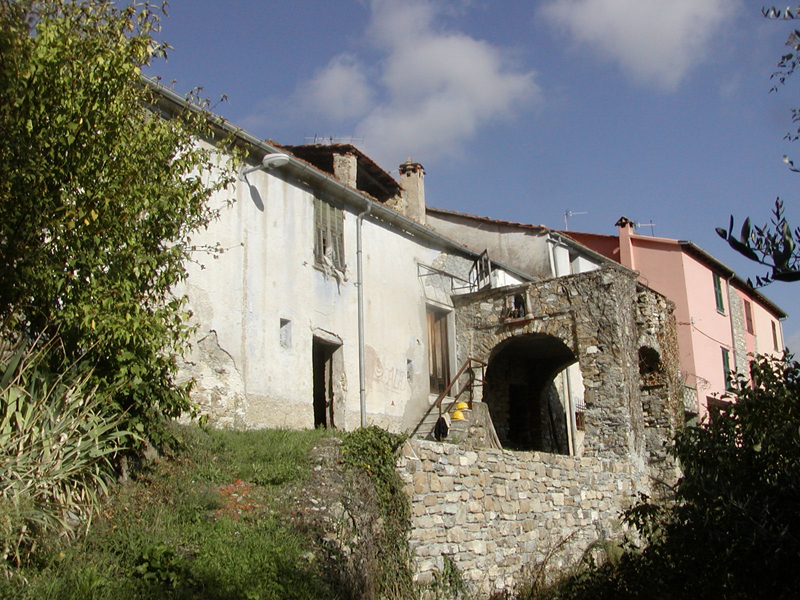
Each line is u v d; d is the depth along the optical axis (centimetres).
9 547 716
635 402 1791
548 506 1423
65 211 853
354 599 920
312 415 1518
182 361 1280
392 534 1062
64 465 797
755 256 463
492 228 2455
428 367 1888
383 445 1116
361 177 2061
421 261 1936
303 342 1530
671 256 2903
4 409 794
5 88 797
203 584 801
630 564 812
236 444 1154
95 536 817
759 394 746
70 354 881
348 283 1681
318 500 1028
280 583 850
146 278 940
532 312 1892
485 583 1212
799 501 666
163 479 983
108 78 880
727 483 689
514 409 2214
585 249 2547
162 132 966
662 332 1966
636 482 1705
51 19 859
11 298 829
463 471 1240
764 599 653
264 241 1487
